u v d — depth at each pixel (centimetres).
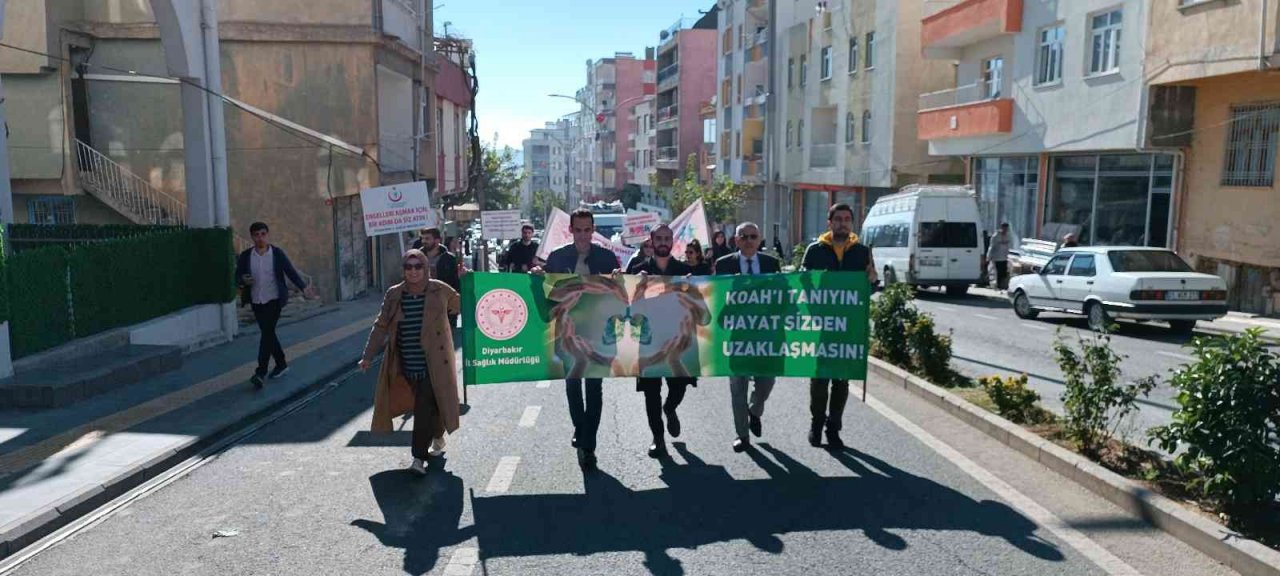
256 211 2311
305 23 2284
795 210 4891
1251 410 566
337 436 883
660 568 539
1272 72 1809
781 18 4859
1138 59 2152
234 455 812
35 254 1086
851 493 674
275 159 2303
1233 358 580
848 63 3931
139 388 1091
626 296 757
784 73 4812
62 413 943
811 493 675
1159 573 521
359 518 635
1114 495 644
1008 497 659
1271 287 1928
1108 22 2286
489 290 745
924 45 3170
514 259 1761
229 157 2297
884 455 777
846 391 793
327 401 1068
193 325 1450
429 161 3050
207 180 1526
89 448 795
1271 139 1895
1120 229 2355
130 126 2212
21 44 2031
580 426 775
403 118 2792
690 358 763
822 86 4253
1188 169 2120
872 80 3675
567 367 755
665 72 7638
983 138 2873
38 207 2200
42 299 1099
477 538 593
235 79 2288
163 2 1409
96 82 2202
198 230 1501
